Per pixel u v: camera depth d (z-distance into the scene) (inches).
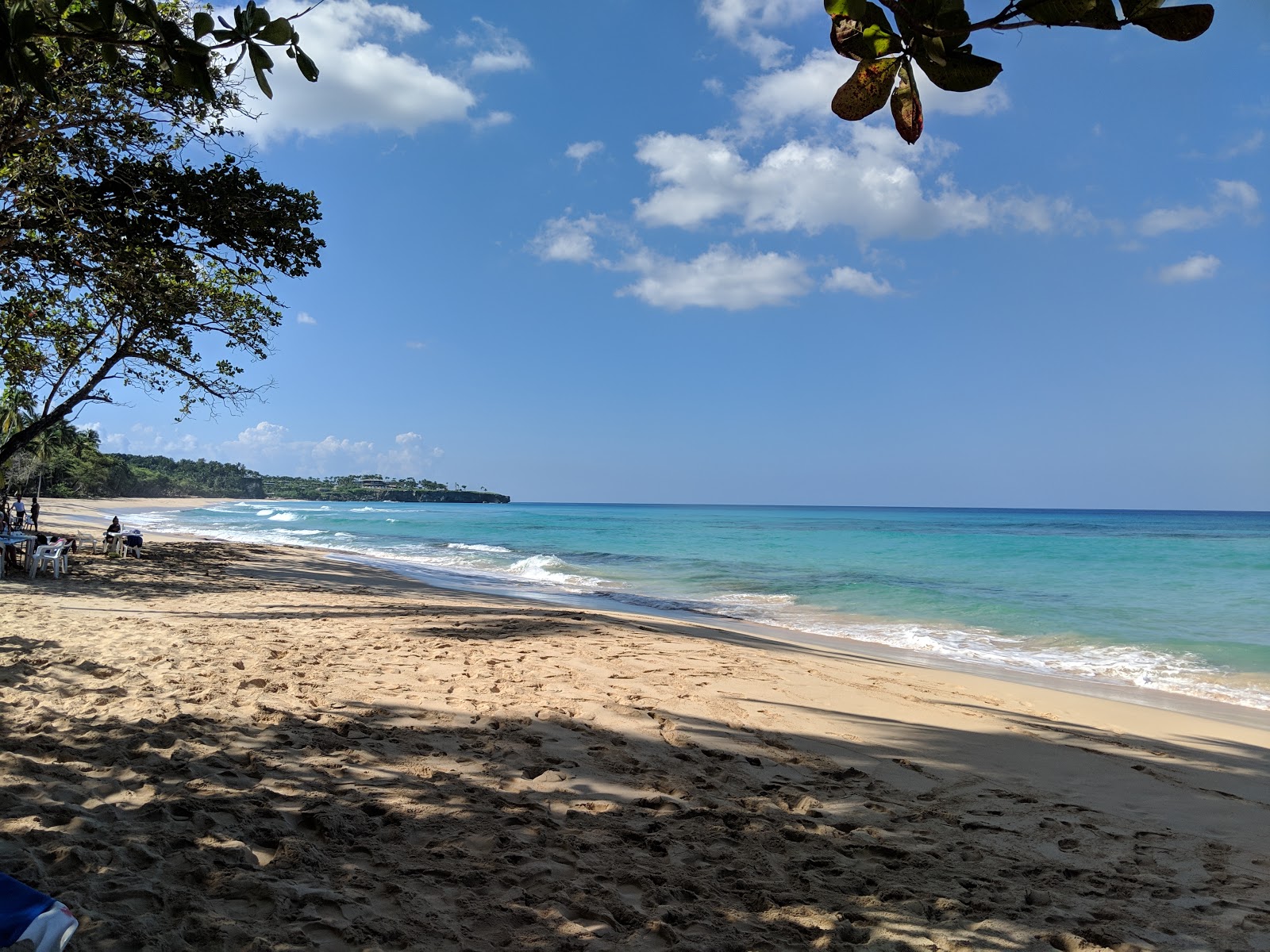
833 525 2623.0
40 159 307.7
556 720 245.0
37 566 545.3
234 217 381.1
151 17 68.5
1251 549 1382.9
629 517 3570.4
